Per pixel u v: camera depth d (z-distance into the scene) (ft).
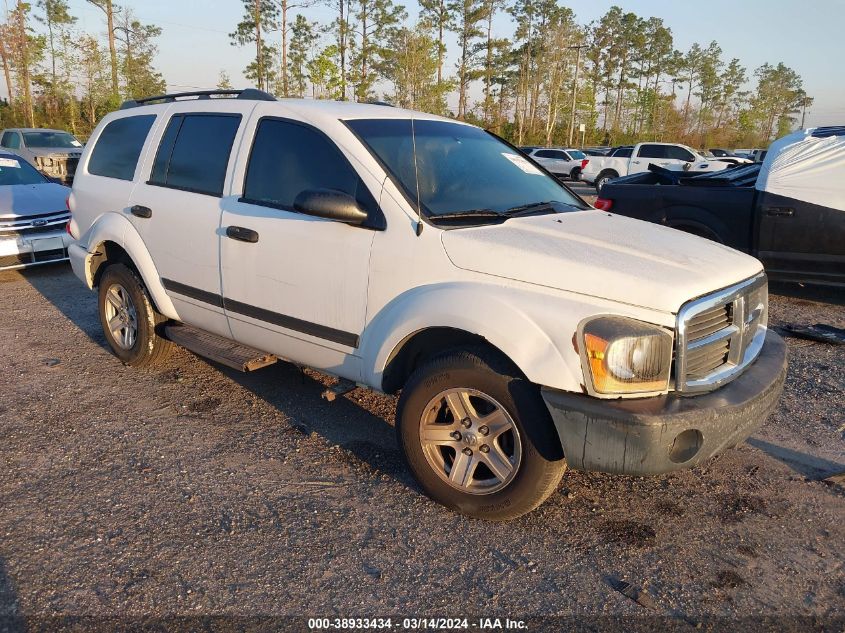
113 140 17.24
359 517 10.84
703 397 9.39
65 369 16.99
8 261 25.95
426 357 11.64
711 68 270.46
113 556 9.72
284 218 12.38
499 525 10.69
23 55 150.41
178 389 15.81
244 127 13.53
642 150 80.43
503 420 10.09
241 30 174.29
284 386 16.07
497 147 14.43
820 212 22.21
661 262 9.92
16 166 31.09
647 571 9.69
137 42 169.78
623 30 253.24
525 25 226.38
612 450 9.00
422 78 162.61
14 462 12.32
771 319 22.30
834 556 10.09
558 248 10.12
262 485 11.73
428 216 10.90
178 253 14.49
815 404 15.39
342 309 11.64
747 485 12.01
